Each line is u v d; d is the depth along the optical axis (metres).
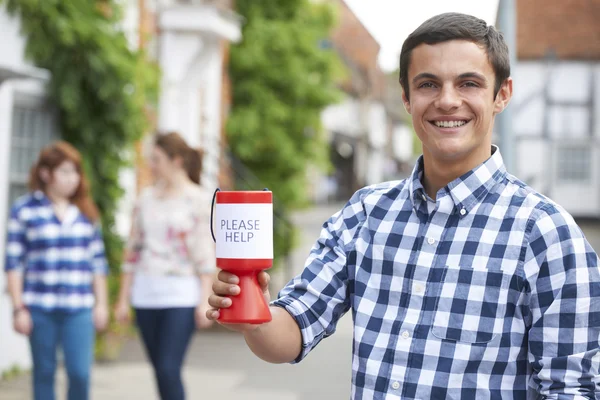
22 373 8.10
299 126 16.44
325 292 2.50
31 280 5.43
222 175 13.38
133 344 9.91
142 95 9.55
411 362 2.29
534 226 2.26
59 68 8.48
